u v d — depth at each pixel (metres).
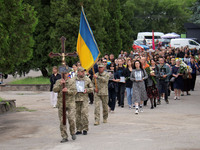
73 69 18.45
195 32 59.97
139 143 9.76
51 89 18.62
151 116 15.26
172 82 22.95
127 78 18.05
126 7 44.53
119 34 40.03
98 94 13.36
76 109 11.45
